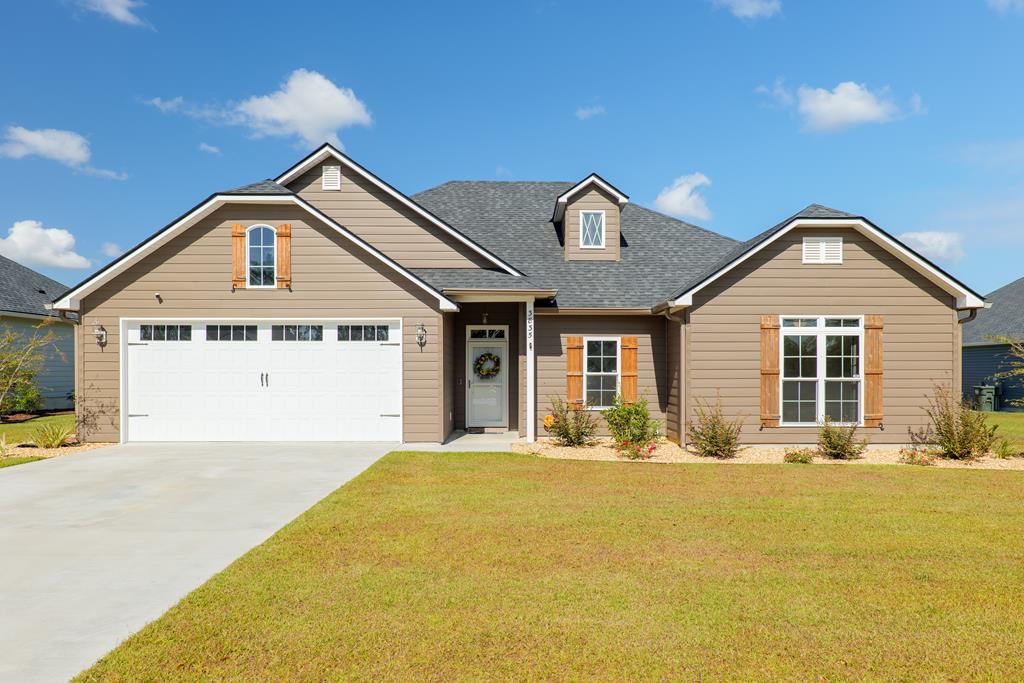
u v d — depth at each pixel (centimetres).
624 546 596
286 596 466
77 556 572
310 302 1322
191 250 1320
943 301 1300
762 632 409
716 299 1298
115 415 1316
